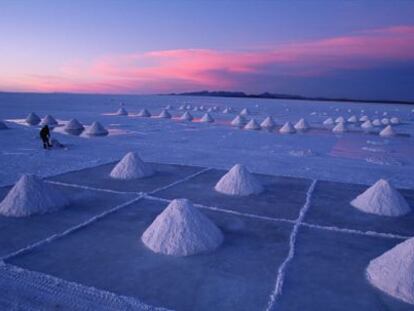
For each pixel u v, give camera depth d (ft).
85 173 24.20
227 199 18.69
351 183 22.80
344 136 52.42
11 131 48.57
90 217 15.44
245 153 35.01
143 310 8.67
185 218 12.61
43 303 8.89
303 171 26.71
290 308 8.87
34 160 28.84
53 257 11.52
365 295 9.61
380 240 13.62
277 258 11.79
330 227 14.80
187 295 9.39
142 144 39.83
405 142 46.34
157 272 10.66
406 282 9.60
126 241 12.96
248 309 8.80
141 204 17.49
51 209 16.03
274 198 19.08
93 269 10.75
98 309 8.68
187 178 23.32
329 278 10.50
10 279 10.03
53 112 91.35
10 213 15.31
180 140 44.06
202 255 11.92
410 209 17.43
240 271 10.83
